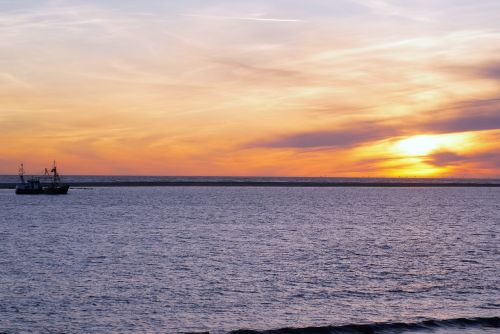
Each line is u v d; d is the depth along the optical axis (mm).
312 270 58375
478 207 177375
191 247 74312
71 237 85438
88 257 65500
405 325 37969
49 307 43156
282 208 160250
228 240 82188
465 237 90688
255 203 187250
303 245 77625
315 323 39875
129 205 170250
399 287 50844
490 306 44625
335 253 70562
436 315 41875
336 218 125688
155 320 40344
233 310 43000
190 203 184250
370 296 47594
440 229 103812
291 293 48188
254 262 62594
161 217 124000
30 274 55000
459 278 54875
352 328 37531
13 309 42500
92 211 143000
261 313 42312
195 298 46125
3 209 149750
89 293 47406
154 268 58562
